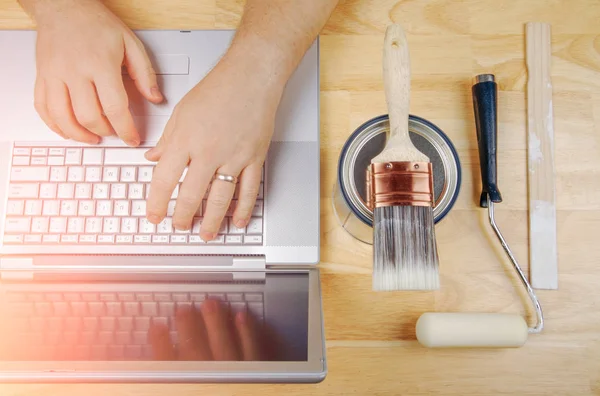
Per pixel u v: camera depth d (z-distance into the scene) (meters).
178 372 0.36
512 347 0.53
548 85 0.60
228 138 0.48
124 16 0.62
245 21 0.52
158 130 0.56
